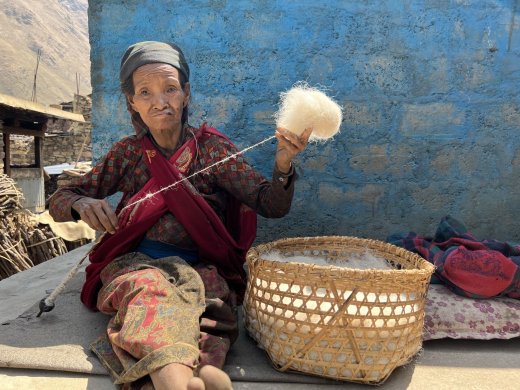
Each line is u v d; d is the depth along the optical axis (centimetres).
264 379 178
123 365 162
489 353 207
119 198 342
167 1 315
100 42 320
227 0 314
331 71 317
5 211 714
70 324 221
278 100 320
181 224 218
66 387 171
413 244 266
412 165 324
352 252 253
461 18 312
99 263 225
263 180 231
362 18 312
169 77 209
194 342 160
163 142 222
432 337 212
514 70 315
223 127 324
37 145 1449
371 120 321
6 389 169
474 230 328
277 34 315
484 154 322
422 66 316
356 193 327
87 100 1892
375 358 170
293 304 178
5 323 220
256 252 207
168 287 175
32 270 327
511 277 220
